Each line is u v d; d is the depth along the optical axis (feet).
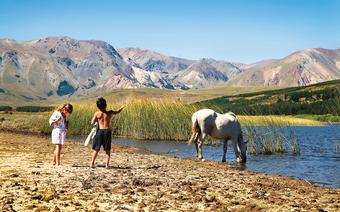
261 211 28.43
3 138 92.32
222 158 73.10
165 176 43.16
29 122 158.40
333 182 49.16
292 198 34.19
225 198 32.78
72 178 38.37
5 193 30.30
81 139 111.24
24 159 52.54
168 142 105.60
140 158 62.03
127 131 119.75
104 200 29.81
